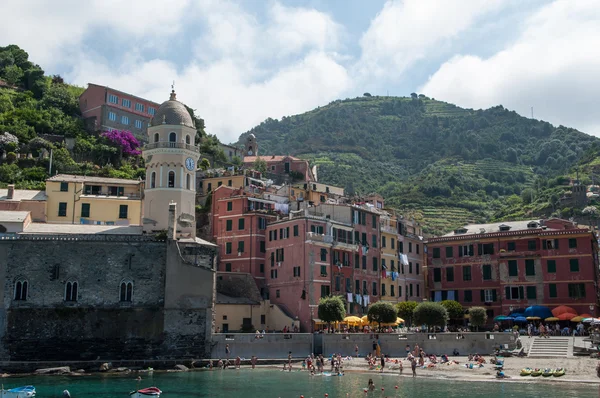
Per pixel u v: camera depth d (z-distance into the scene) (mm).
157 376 69438
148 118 168750
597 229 170750
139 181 110375
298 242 99625
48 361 74750
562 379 64250
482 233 111812
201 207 126250
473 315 94250
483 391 57500
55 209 101688
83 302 77875
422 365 75625
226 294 100375
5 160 135625
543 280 102688
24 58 193625
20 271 77125
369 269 109562
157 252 80688
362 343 84500
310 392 58031
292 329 95312
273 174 164000
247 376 69562
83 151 147375
